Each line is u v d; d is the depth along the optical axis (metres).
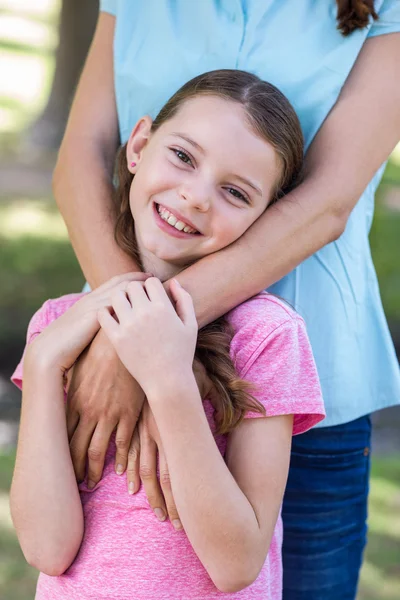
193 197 1.96
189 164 2.00
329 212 2.15
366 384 2.39
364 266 2.41
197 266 2.04
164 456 1.92
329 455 2.39
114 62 2.45
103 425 1.96
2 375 6.99
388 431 6.90
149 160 2.05
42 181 12.77
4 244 9.70
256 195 2.03
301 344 2.01
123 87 2.43
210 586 1.92
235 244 2.06
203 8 2.34
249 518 1.82
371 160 2.23
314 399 1.98
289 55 2.28
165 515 1.93
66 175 2.38
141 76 2.38
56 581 1.98
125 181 2.23
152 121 2.17
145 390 1.83
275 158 2.05
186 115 2.04
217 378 1.93
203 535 1.80
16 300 8.14
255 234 2.08
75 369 2.00
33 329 2.19
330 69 2.26
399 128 2.27
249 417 1.93
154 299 1.88
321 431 2.37
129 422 1.95
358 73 2.27
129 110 2.43
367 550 4.34
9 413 6.45
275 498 1.91
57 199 2.39
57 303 2.21
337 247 2.33
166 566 1.90
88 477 1.98
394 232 10.12
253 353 1.97
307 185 2.16
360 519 2.51
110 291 2.00
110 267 2.17
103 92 2.50
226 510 1.79
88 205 2.29
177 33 2.36
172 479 1.81
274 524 1.90
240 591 1.94
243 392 1.91
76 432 1.99
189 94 2.07
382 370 2.43
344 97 2.26
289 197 2.13
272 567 2.08
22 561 3.99
